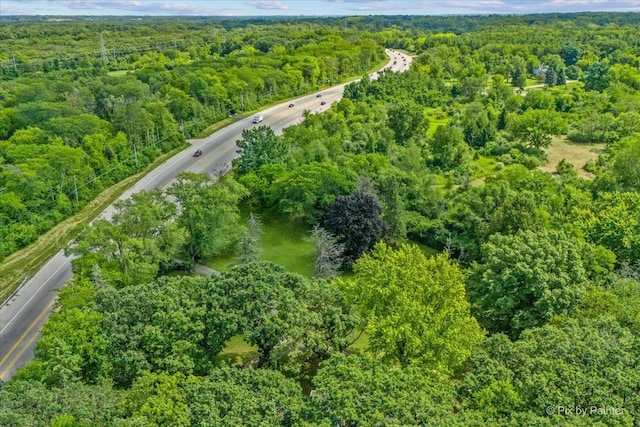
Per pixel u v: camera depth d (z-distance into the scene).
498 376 30.92
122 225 52.81
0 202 68.00
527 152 102.81
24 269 61.88
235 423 27.81
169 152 99.69
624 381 28.92
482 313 46.97
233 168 83.38
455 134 95.75
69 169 77.38
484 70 169.12
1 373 45.31
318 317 38.62
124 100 105.75
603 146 110.00
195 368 36.75
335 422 27.75
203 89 122.31
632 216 55.59
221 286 40.03
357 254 62.34
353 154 88.56
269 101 138.25
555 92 145.88
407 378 30.27
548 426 25.95
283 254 66.31
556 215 58.72
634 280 44.56
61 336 35.75
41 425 27.31
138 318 37.62
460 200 70.88
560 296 41.38
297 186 69.31
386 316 39.66
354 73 183.38
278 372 33.53
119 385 36.31
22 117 95.75
